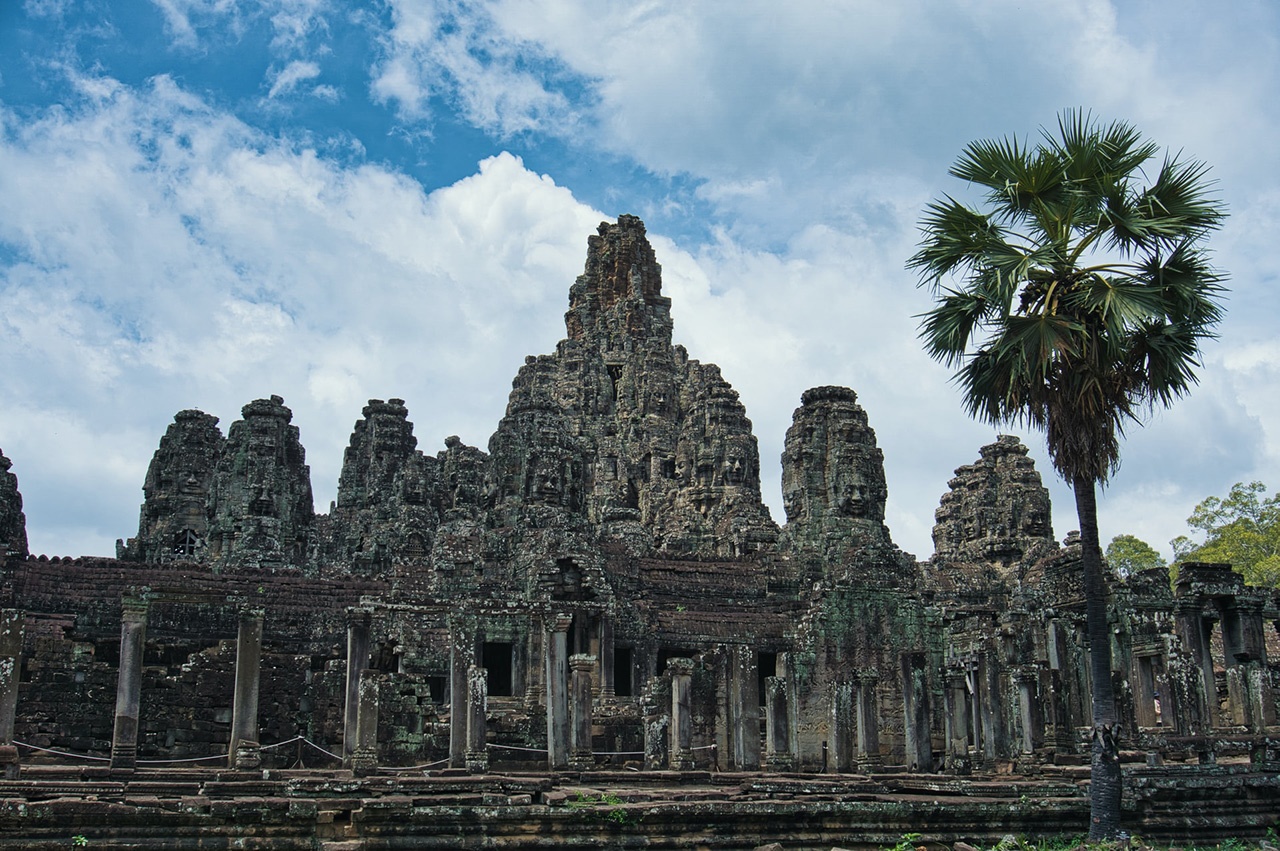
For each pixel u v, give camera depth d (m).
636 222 137.50
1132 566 109.75
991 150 36.41
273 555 78.25
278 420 83.56
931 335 36.78
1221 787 39.97
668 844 33.84
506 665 68.31
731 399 106.56
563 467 77.81
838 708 52.69
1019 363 34.25
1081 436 34.41
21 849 29.55
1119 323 33.25
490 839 32.47
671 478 114.12
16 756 37.31
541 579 64.62
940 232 36.88
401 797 33.44
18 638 39.16
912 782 40.72
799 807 35.34
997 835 36.62
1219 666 68.94
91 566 61.53
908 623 64.44
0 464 68.00
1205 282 35.00
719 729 55.81
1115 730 33.50
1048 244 35.25
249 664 42.12
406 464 99.50
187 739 48.97
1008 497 95.31
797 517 82.00
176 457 91.56
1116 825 33.12
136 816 30.70
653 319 132.12
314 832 32.06
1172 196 35.34
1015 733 50.88
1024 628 58.75
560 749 44.59
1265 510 100.19
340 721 50.75
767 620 69.38
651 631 66.62
